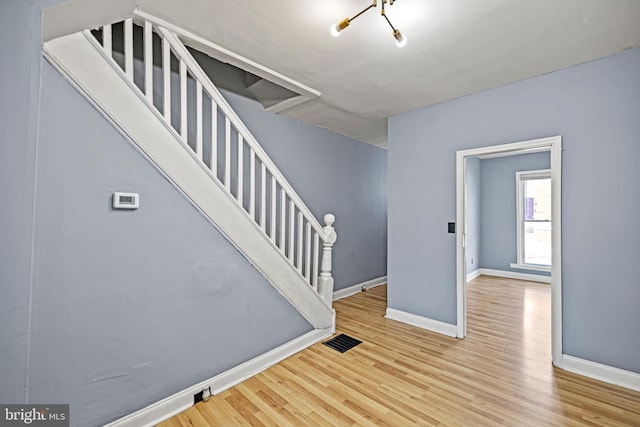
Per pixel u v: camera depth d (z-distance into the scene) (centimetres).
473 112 281
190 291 192
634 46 200
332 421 173
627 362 204
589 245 220
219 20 176
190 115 258
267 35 191
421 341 280
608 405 185
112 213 159
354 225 455
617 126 209
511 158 561
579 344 223
